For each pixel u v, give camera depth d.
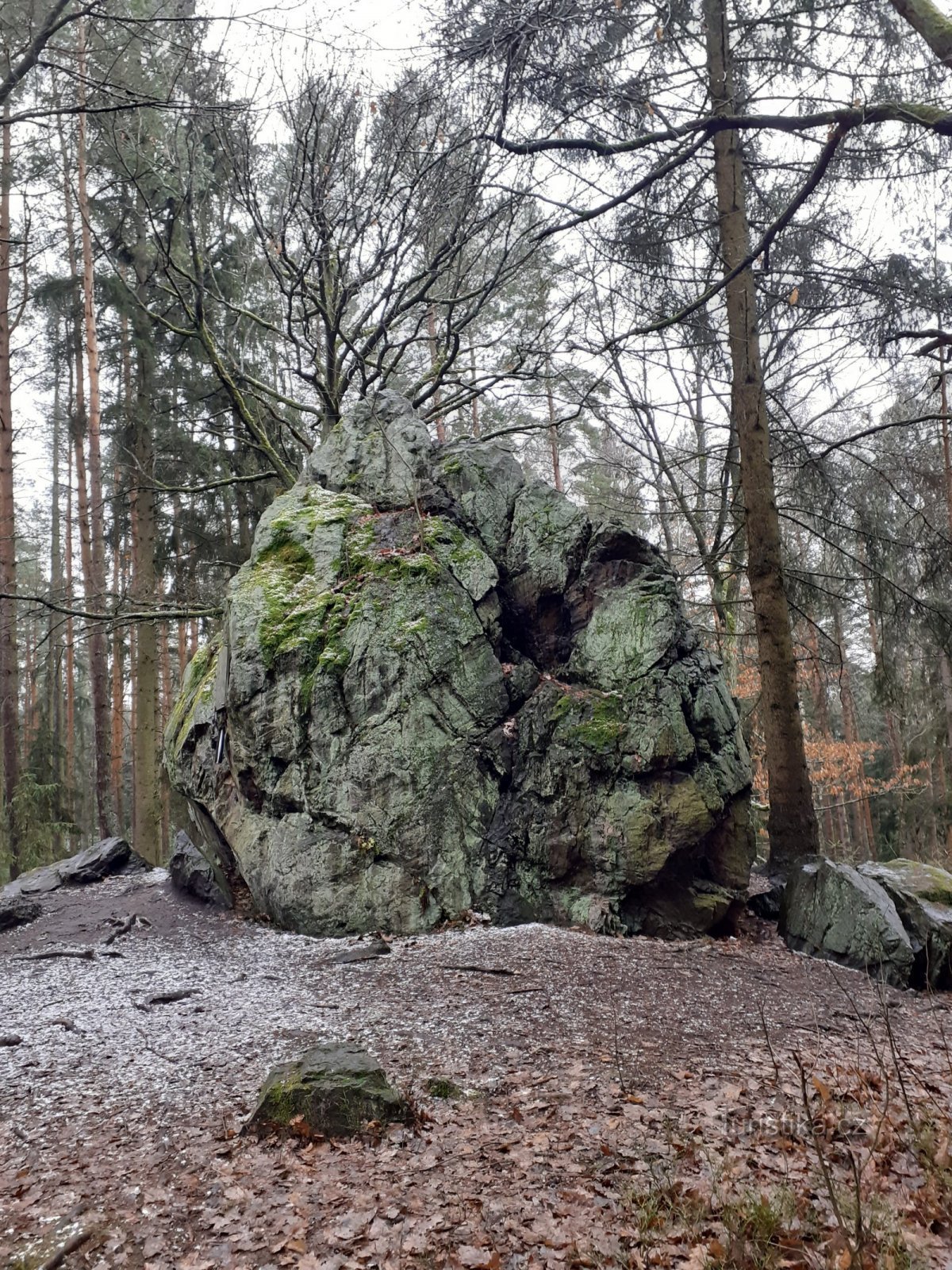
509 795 8.74
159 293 16.22
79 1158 4.12
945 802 20.11
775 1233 3.33
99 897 9.84
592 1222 3.55
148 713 16.11
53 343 17.92
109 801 15.78
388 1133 4.29
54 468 26.72
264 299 17.08
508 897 8.37
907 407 14.53
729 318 10.37
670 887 8.39
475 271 15.00
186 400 17.44
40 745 19.22
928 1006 6.79
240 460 17.42
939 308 8.88
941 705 17.75
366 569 9.37
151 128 12.28
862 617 22.03
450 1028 5.70
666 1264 3.24
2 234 15.27
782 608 10.09
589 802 8.43
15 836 15.79
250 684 8.84
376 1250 3.40
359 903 8.12
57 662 23.00
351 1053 4.76
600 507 20.75
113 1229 3.57
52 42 10.20
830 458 12.38
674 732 8.51
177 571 17.47
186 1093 4.80
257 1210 3.67
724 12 7.06
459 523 9.88
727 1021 6.01
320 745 8.60
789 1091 4.77
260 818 8.76
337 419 13.41
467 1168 3.98
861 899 7.72
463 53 5.66
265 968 7.20
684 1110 4.54
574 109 6.15
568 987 6.48
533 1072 5.02
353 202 12.12
